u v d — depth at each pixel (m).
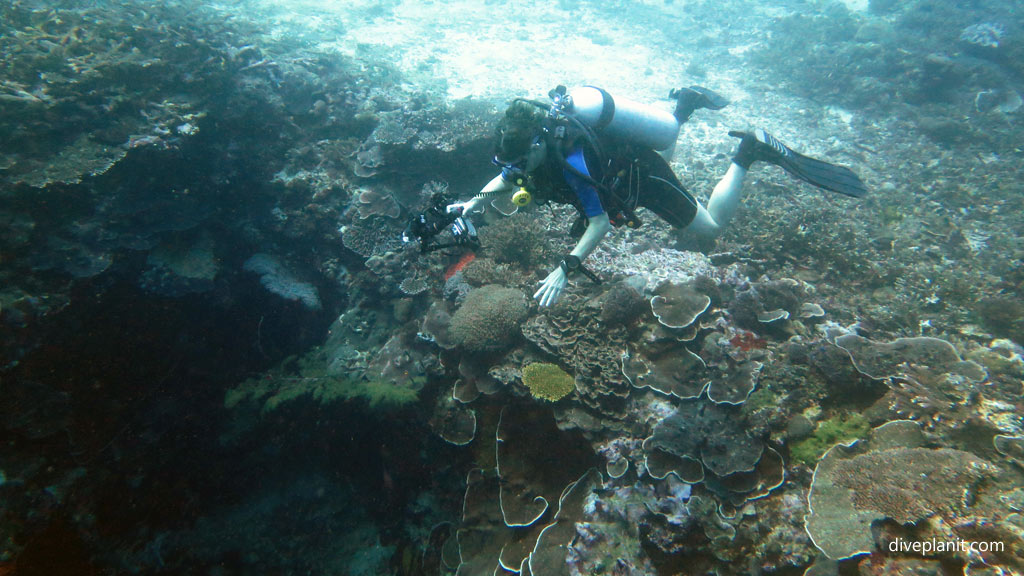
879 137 9.08
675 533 3.18
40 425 4.64
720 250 5.51
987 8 13.59
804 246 5.38
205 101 6.11
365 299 6.38
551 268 5.33
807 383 3.58
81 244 4.99
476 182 6.68
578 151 2.94
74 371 4.95
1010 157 8.39
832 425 3.30
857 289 5.14
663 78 10.87
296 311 6.41
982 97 9.80
